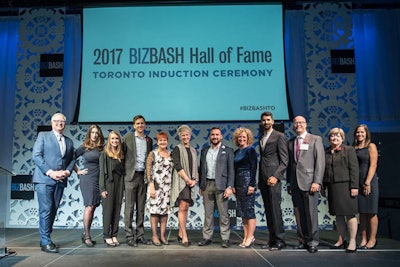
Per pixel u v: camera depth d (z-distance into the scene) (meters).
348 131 5.11
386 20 5.38
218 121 4.95
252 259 2.91
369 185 3.34
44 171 3.19
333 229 4.80
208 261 2.83
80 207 4.98
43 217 3.23
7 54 5.45
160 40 5.12
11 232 4.49
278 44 5.09
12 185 5.06
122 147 3.56
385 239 3.90
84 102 5.02
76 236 4.17
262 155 3.50
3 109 5.32
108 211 3.46
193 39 5.11
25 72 5.25
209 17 5.14
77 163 5.05
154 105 5.00
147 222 4.89
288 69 5.20
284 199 4.94
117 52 5.11
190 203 3.59
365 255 3.07
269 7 5.15
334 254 3.11
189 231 4.62
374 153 3.40
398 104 5.26
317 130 5.10
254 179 3.46
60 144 3.38
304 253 3.15
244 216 3.46
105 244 3.59
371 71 5.32
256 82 5.02
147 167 3.52
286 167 3.33
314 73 5.18
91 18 5.17
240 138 3.60
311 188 3.22
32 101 5.21
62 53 5.26
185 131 3.59
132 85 5.04
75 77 5.22
